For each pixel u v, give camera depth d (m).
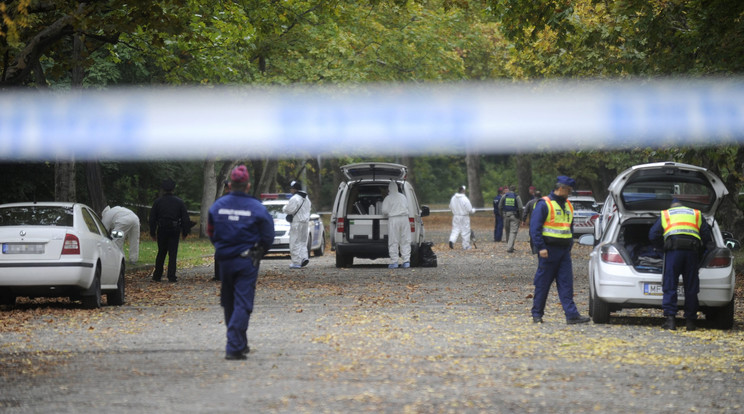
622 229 26.47
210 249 66.75
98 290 29.14
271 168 82.50
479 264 50.34
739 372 18.06
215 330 23.81
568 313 25.55
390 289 35.44
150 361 18.91
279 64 71.69
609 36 47.88
